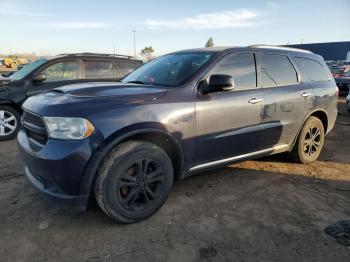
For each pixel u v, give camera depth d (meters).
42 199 3.67
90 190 2.93
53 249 2.79
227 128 3.75
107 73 7.59
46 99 3.20
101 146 2.87
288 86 4.46
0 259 2.65
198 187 4.07
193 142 3.48
